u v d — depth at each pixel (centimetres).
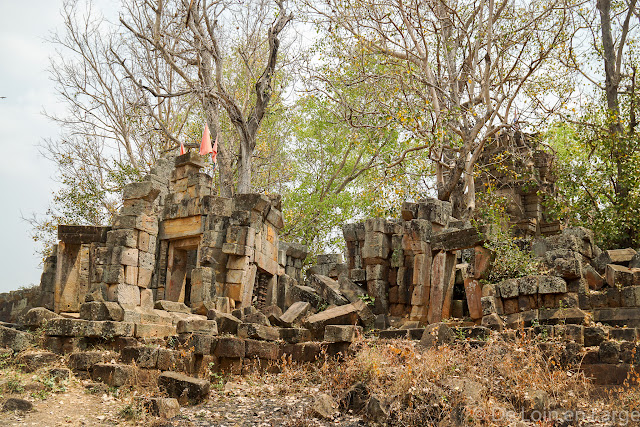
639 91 2438
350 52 2700
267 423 998
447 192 2520
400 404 982
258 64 3406
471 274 1638
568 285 1471
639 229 2119
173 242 2181
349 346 1328
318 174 3809
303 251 2600
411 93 2712
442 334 1276
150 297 1753
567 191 2395
